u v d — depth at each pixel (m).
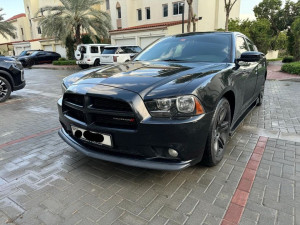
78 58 16.28
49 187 2.39
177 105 2.03
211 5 20.70
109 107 2.17
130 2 23.28
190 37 3.62
